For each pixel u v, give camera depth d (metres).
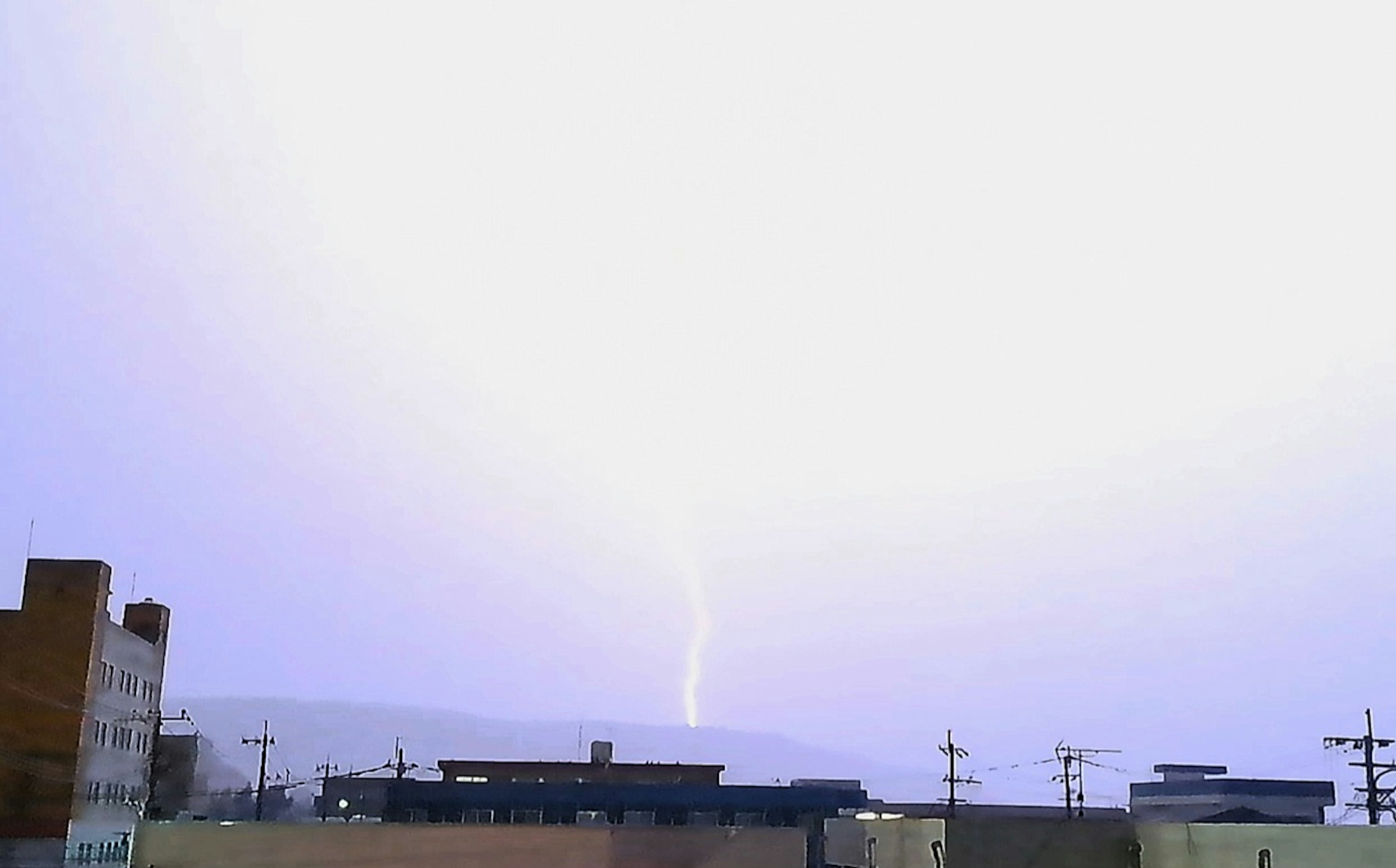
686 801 74.69
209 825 32.12
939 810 84.12
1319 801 81.44
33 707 74.69
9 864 72.06
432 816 73.88
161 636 97.00
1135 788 88.56
